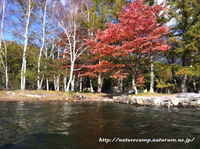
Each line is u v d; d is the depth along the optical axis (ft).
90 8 83.20
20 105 29.63
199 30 53.36
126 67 58.65
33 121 16.11
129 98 43.09
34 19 71.36
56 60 68.08
